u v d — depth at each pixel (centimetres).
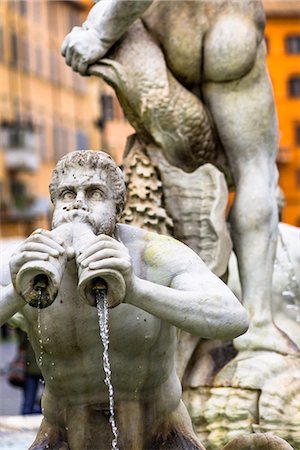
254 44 637
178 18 639
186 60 641
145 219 636
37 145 5006
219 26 636
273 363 626
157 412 470
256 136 643
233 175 652
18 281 419
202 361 632
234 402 617
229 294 445
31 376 1038
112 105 4203
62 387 464
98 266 413
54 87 5206
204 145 647
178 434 473
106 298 421
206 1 638
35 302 421
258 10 643
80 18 5494
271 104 647
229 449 480
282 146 5225
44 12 5134
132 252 455
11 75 4875
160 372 465
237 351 634
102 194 448
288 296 691
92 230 440
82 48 634
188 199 640
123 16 629
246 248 639
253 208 637
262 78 646
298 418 614
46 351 455
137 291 426
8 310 433
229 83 641
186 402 624
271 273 641
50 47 5169
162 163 645
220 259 634
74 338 448
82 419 467
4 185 4834
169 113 636
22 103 4925
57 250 420
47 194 5138
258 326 634
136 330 448
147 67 636
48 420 475
